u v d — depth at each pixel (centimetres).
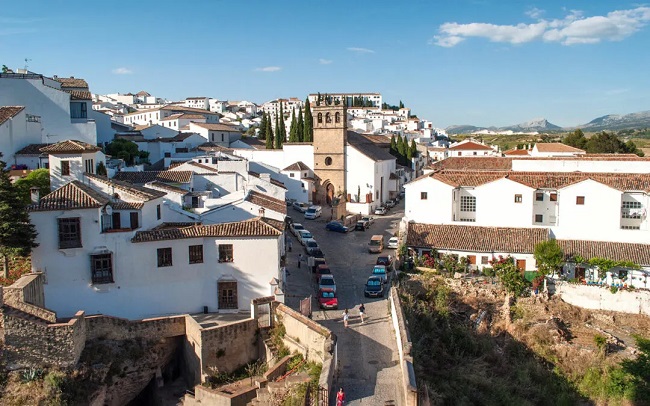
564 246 6025
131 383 4000
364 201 10138
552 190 6347
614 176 6334
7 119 6169
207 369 3962
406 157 13512
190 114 13738
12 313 3488
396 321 4169
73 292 4238
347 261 6562
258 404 3366
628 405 4503
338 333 4269
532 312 5459
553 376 4903
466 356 4931
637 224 6075
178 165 7844
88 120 7725
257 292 4603
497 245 6100
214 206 5881
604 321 5466
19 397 3397
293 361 3816
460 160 8488
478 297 5631
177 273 4491
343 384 3419
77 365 3659
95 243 4256
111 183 4847
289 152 10650
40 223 4128
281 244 5144
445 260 6012
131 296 4366
